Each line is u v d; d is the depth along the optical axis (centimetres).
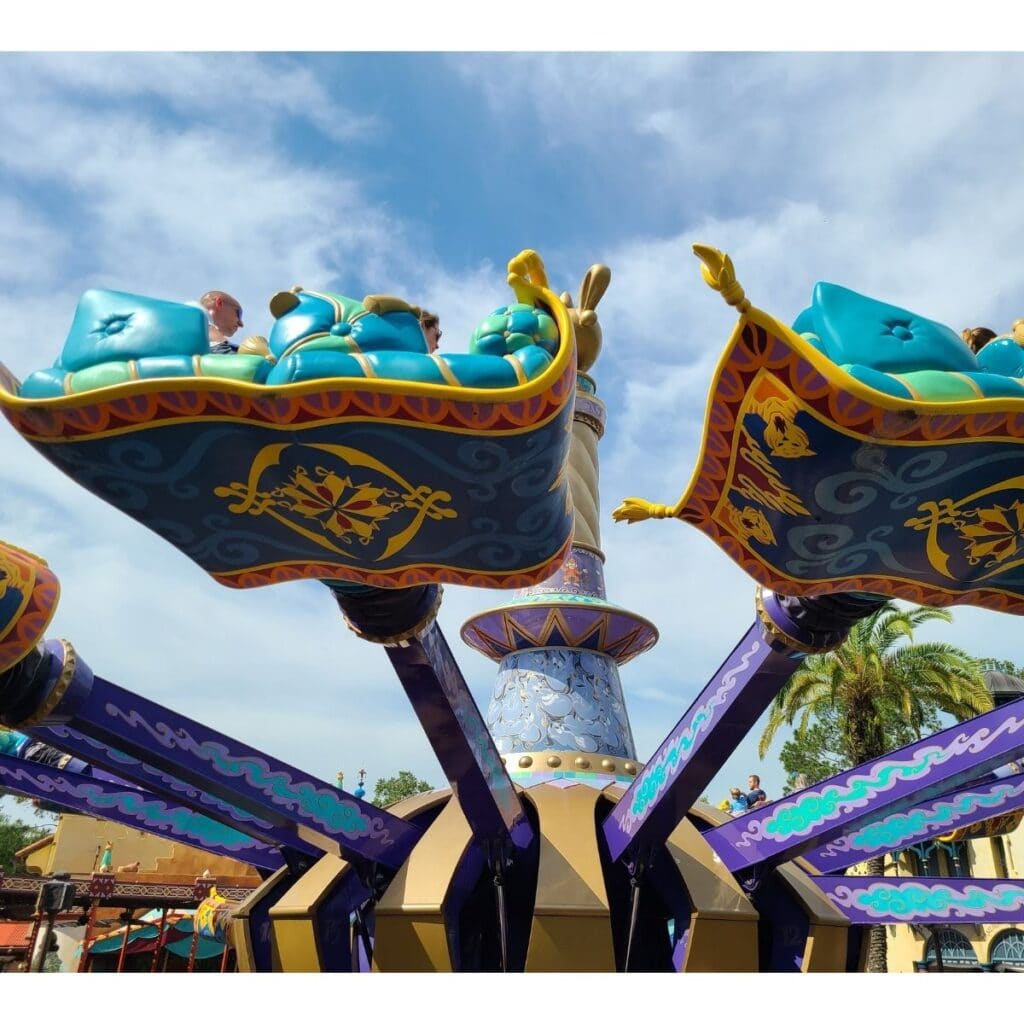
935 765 748
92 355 451
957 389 476
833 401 474
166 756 709
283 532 521
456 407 441
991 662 3234
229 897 2652
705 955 795
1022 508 538
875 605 630
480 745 742
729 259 459
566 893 786
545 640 1085
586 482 1171
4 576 570
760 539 579
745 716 695
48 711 636
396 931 789
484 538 524
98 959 3216
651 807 787
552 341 466
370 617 599
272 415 441
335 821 806
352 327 452
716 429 525
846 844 966
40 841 3366
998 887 882
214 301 579
